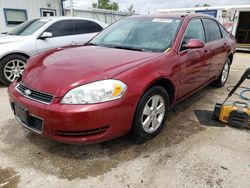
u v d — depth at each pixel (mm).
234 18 12508
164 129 3029
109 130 2197
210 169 2256
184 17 3387
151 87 2531
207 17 4113
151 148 2594
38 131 2242
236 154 2508
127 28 3477
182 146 2643
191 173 2199
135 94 2271
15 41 4848
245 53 12469
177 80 2898
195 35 3473
